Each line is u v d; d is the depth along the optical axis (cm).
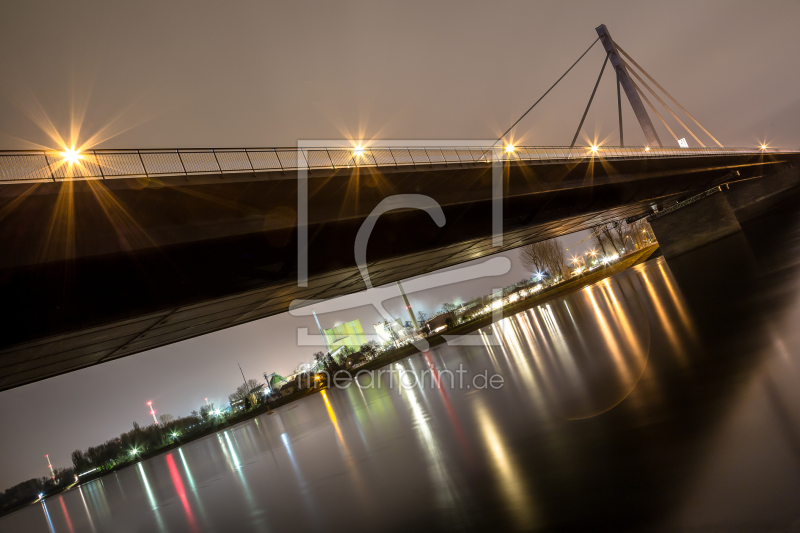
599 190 5053
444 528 956
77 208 1736
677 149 5900
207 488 3250
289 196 2370
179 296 2230
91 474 15700
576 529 761
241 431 9238
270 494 2105
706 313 2342
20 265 1611
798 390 966
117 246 1816
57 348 2439
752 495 684
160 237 1927
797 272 2480
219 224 2125
